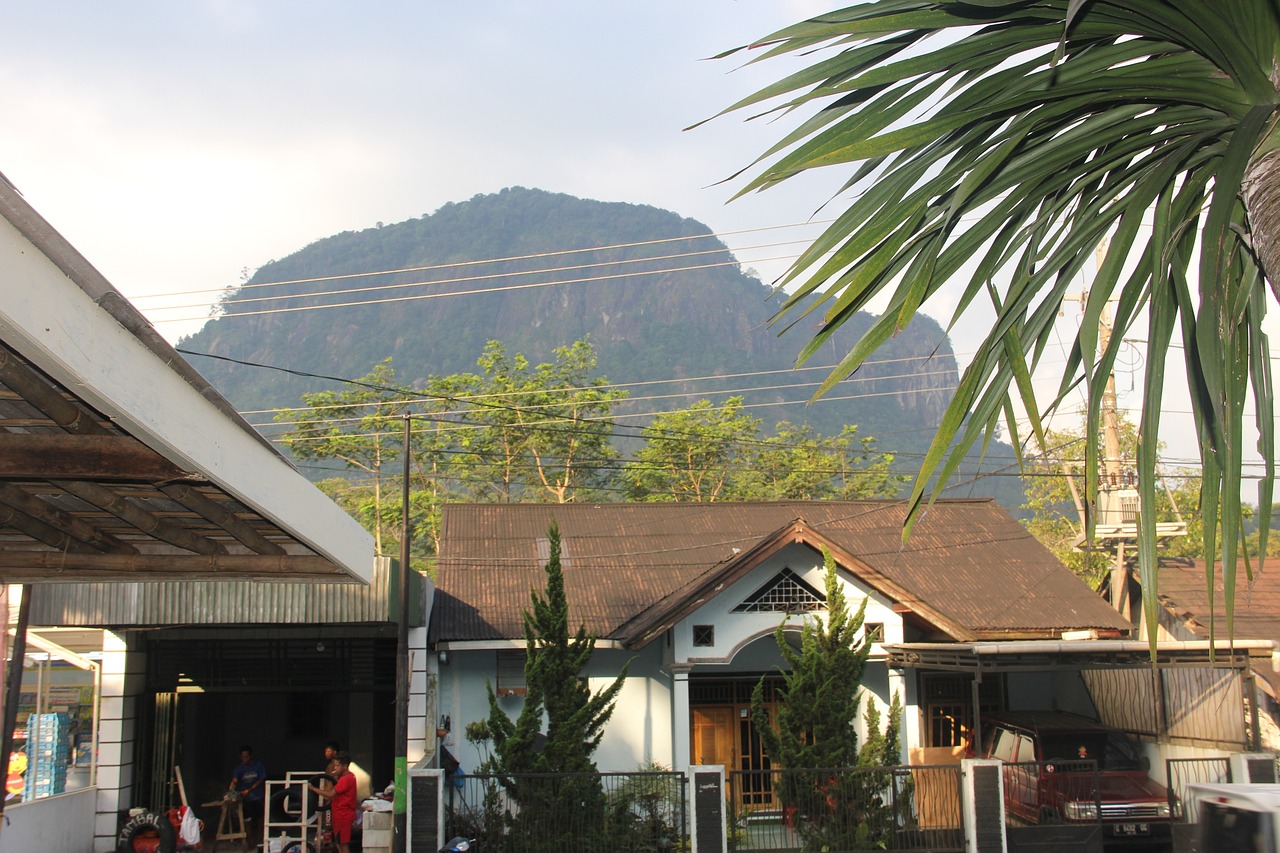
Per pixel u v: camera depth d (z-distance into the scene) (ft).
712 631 56.44
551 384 147.43
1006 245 15.31
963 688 62.13
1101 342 60.54
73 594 46.78
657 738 58.34
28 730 46.70
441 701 57.21
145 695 54.49
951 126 14.23
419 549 144.46
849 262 14.39
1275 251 12.75
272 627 55.93
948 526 73.87
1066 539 123.24
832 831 45.01
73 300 14.12
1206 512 13.23
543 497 145.69
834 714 47.21
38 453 18.39
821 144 14.33
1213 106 14.11
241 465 19.51
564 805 43.62
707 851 43.78
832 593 48.98
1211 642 12.86
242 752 54.03
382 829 45.14
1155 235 14.21
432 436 148.36
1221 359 12.57
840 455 153.99
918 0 13.83
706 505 74.49
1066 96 14.20
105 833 49.24
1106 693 61.31
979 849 45.16
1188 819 48.08
